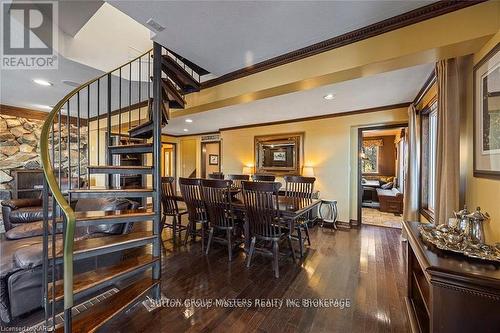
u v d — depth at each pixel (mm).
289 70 2395
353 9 1662
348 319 1810
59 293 1443
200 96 3215
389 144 8102
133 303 1732
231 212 2951
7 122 4398
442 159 2150
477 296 1103
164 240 3682
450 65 2014
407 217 3641
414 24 1737
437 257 1290
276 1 1567
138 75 3115
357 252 3209
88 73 2793
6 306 1743
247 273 2568
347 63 2039
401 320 1798
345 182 4672
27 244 2094
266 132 5824
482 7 1517
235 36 2018
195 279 2432
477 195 1749
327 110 4531
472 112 1843
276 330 1688
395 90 3314
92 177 5730
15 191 4379
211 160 7871
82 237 2254
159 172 2170
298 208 2799
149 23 1816
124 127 5328
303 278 2461
